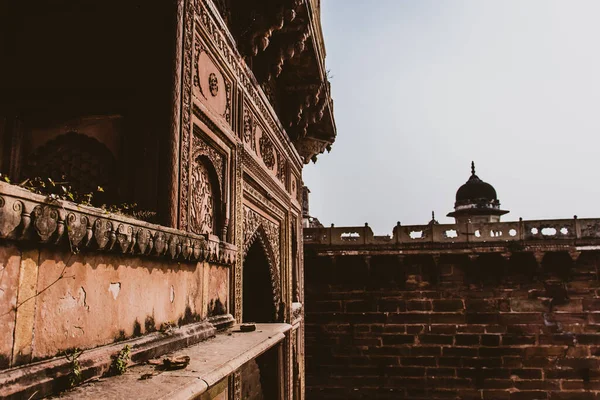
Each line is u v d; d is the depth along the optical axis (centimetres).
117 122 367
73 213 177
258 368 706
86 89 375
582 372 1159
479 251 1225
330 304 1294
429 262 1271
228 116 502
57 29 391
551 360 1178
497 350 1205
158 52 370
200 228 427
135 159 355
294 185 917
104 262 206
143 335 240
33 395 156
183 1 380
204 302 346
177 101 361
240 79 549
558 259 1210
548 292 1205
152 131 356
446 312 1243
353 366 1258
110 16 385
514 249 1205
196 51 413
